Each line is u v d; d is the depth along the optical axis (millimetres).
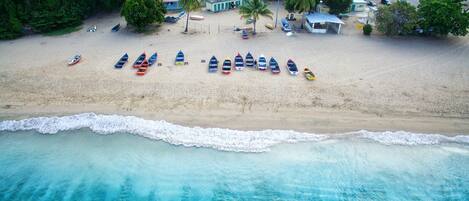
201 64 48719
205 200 29281
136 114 38312
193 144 34656
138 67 47188
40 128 36156
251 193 30156
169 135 35594
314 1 61938
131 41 57156
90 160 32906
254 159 33281
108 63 48562
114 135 35688
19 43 55219
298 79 45156
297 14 74312
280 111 39000
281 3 82750
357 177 31750
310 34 62156
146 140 35156
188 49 54094
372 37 61250
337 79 45375
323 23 62531
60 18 60844
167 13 72500
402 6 59500
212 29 63625
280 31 63344
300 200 29625
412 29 60938
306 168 32500
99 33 60500
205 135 35594
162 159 33125
